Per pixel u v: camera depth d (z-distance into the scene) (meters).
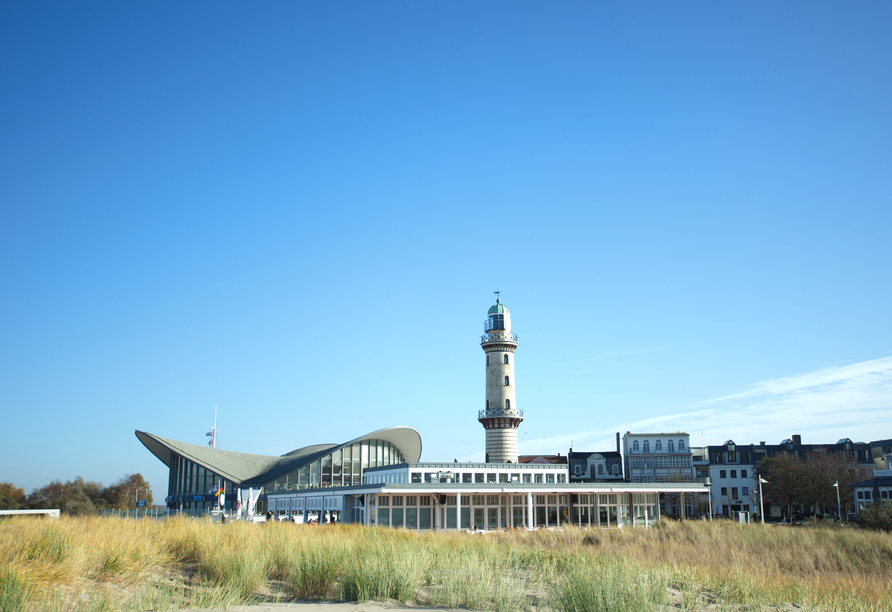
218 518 56.44
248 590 17.53
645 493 64.31
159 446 100.88
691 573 21.75
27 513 41.25
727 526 47.31
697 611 17.36
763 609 17.78
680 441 109.38
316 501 66.69
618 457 115.31
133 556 18.28
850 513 88.75
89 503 113.12
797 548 35.41
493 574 19.67
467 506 56.34
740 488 105.88
